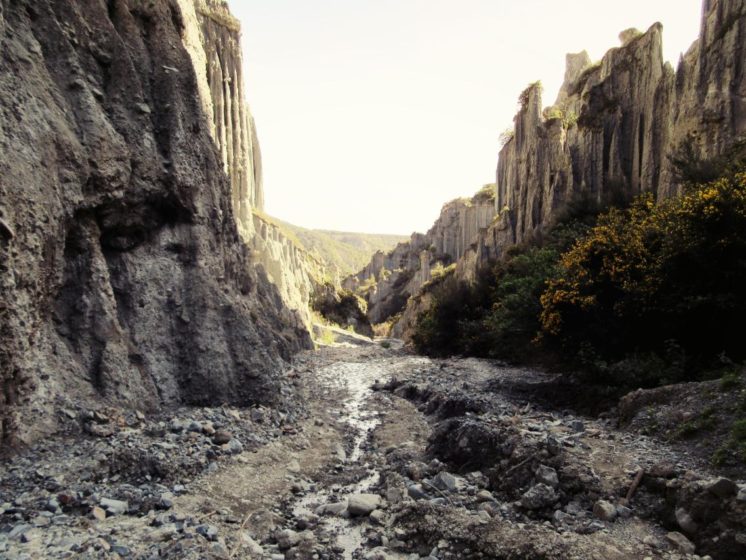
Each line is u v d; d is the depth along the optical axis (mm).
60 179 13016
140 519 8766
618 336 17141
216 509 9594
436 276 78938
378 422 18094
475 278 44469
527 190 54625
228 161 46719
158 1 18906
